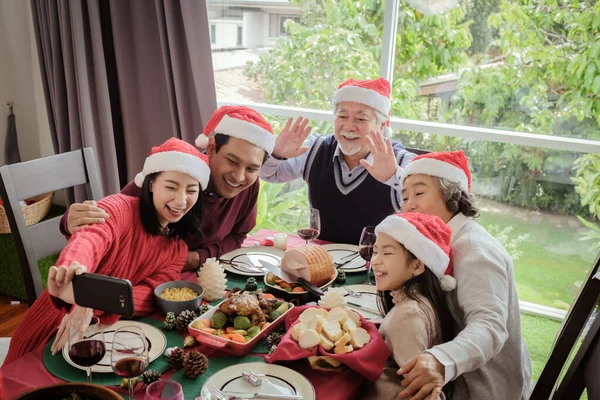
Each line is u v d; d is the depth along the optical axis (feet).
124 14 10.02
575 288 9.73
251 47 10.91
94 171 6.97
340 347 4.38
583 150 8.96
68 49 10.18
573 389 4.59
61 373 4.25
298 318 4.89
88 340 3.91
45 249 6.38
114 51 10.36
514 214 9.82
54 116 11.02
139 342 3.86
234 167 6.16
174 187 5.37
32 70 11.70
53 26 10.22
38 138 12.14
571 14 8.84
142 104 10.48
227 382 4.19
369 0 9.86
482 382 4.94
